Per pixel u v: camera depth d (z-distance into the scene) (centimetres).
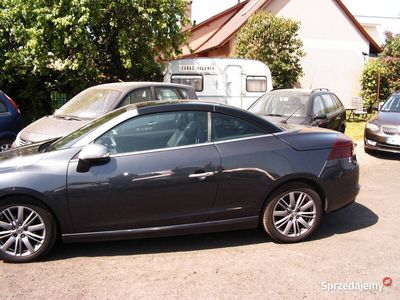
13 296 352
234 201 443
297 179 459
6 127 832
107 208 415
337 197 477
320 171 462
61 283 374
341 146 483
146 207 422
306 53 1952
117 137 429
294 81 1764
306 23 2038
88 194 409
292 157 456
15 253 411
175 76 1254
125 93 760
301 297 351
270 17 1711
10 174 404
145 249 448
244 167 440
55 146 446
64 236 416
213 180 432
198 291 360
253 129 462
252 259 424
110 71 1334
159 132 437
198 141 441
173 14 1295
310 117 885
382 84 2109
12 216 410
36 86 1287
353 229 511
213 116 452
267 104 973
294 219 464
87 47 1170
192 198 431
